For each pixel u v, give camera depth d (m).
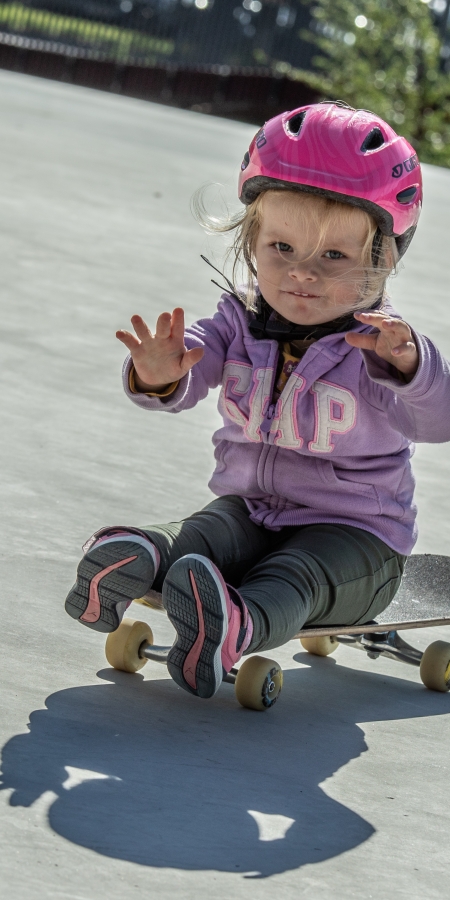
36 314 6.42
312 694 2.90
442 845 2.17
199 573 2.41
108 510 3.82
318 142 2.72
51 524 3.61
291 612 2.64
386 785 2.40
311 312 2.84
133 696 2.65
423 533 4.16
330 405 2.89
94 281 7.52
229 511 2.97
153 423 5.02
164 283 7.81
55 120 19.48
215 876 1.92
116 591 2.56
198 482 4.31
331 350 2.90
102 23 36.50
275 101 32.56
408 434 2.76
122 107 27.58
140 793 2.17
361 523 2.93
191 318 6.77
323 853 2.06
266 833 2.10
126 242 9.24
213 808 2.16
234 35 34.88
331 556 2.80
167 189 12.93
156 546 2.67
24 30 37.03
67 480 4.05
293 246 2.81
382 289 2.93
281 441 2.93
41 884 1.81
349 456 2.94
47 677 2.66
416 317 8.00
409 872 2.04
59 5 36.59
